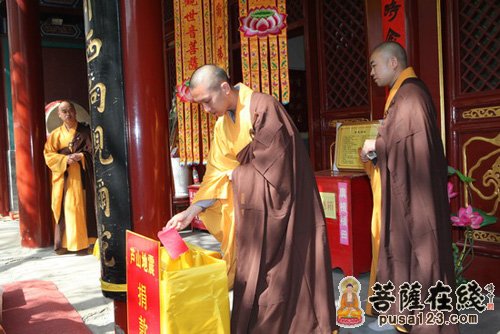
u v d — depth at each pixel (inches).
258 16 167.9
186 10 193.8
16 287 165.9
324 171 171.9
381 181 103.9
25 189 237.3
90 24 103.3
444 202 99.7
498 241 139.3
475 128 141.9
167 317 77.6
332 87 199.3
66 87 368.5
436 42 145.0
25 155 237.5
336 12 194.7
